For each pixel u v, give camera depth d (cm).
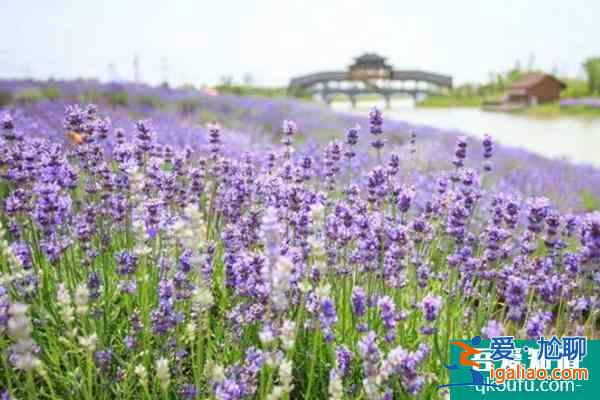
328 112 2128
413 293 397
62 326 316
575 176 1195
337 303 345
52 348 290
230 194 477
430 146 1130
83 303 254
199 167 529
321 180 620
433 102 8025
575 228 417
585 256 325
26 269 335
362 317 337
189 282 329
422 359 276
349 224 360
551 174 1139
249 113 1827
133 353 297
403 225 400
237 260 340
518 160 1280
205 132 998
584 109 5062
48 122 919
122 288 333
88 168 445
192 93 2053
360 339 311
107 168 440
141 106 1594
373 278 369
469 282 396
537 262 409
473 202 453
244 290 319
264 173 538
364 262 364
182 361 307
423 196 625
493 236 386
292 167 455
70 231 398
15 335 223
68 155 532
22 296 308
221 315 349
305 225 339
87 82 1956
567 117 4444
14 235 372
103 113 1193
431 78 8488
